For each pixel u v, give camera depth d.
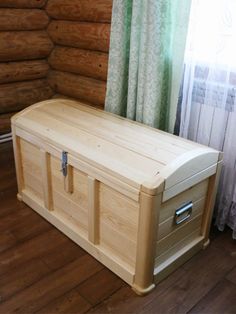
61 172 1.71
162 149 1.53
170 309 1.43
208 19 1.64
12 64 2.81
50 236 1.84
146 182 1.29
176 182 1.37
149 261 1.42
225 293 1.51
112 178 1.40
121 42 1.96
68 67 2.75
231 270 1.64
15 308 1.41
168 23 1.77
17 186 2.30
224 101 1.70
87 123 1.83
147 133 1.71
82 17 2.44
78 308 1.42
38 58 2.96
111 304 1.44
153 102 1.86
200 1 1.62
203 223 1.73
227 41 1.60
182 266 1.66
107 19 2.23
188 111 1.84
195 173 1.46
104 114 1.99
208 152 1.50
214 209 1.92
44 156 1.77
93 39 2.39
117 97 2.10
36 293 1.48
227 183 1.83
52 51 2.94
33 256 1.69
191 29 1.70
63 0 2.56
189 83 1.78
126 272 1.52
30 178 2.00
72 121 1.86
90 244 1.68
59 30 2.71
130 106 2.01
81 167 1.55
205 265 1.67
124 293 1.50
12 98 2.89
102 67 2.41
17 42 2.73
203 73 1.77
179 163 1.38
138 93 1.94
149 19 1.73
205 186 1.61
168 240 1.52
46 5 2.79
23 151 1.97
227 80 1.66
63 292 1.49
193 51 1.72
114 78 2.05
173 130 1.93
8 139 2.99
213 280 1.58
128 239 1.46
